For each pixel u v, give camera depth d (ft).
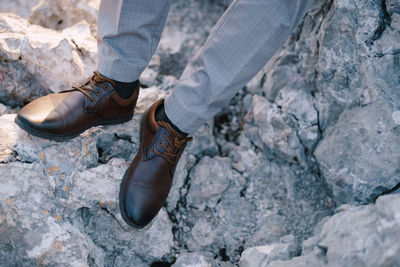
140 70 3.99
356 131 4.35
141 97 5.17
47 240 3.67
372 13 4.27
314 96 5.15
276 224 4.66
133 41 3.68
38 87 5.02
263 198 4.98
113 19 3.63
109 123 4.36
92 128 4.61
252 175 5.20
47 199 3.87
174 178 4.81
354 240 3.33
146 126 4.19
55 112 3.79
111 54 3.82
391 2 4.16
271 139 5.15
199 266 3.99
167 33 6.81
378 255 3.11
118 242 4.31
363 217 3.47
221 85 3.54
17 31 5.11
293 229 4.61
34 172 3.91
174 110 3.86
